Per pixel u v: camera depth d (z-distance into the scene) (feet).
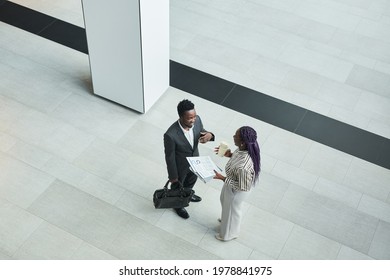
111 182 21.34
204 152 22.57
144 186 21.30
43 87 25.18
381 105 25.55
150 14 21.04
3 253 18.80
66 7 29.84
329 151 23.22
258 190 21.36
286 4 31.22
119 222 19.99
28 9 29.48
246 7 30.78
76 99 24.73
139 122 23.85
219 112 24.53
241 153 16.19
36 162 21.90
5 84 25.16
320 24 29.99
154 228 19.86
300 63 27.43
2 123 23.38
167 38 23.12
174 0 30.99
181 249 19.29
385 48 28.81
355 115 24.93
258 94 25.55
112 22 21.22
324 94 25.84
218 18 29.86
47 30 28.35
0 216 19.92
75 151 22.44
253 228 20.06
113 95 24.29
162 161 22.30
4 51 26.89
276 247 19.52
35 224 19.76
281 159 22.70
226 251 19.29
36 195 20.71
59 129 23.31
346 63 27.66
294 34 29.17
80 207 20.40
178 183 18.90
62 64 26.48
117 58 22.47
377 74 27.22
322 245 19.70
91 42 22.53
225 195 17.61
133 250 19.19
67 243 19.25
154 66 23.12
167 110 24.48
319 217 20.61
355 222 20.54
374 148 23.52
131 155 22.43
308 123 24.35
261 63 27.25
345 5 31.53
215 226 20.06
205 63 26.99
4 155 22.09
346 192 21.62
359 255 19.45
